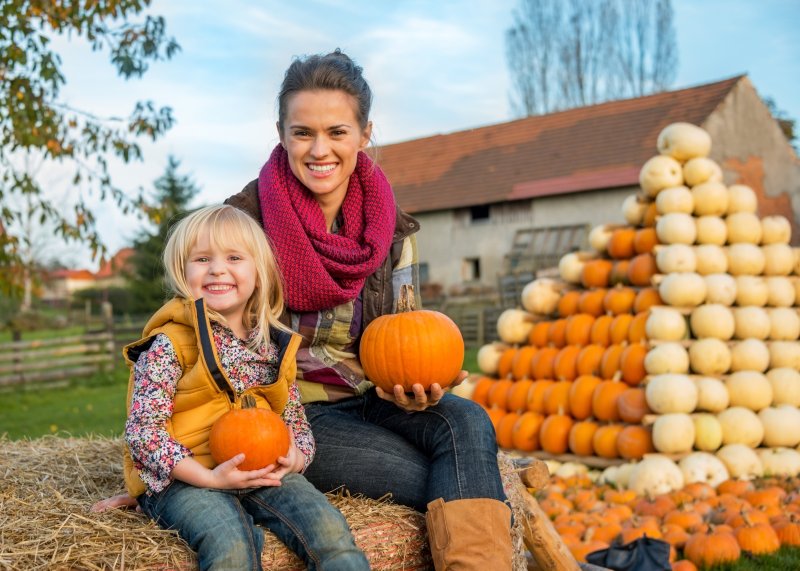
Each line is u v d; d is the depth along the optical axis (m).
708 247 6.74
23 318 28.62
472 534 2.39
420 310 3.00
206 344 2.44
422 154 24.69
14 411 10.59
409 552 2.49
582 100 43.91
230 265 2.61
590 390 6.53
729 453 5.91
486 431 2.63
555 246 20.17
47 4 7.27
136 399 2.39
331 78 2.78
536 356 7.08
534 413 6.83
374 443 2.69
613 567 3.76
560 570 3.21
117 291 35.25
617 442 6.17
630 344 6.58
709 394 6.05
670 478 5.65
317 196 2.94
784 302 6.93
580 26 43.84
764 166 21.27
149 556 2.15
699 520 4.75
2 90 7.20
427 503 2.51
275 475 2.39
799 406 6.40
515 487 2.99
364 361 2.88
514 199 21.06
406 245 3.17
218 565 2.13
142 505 2.43
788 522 4.62
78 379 13.90
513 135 23.55
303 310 2.92
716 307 6.48
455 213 22.36
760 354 6.38
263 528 2.40
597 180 19.97
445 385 2.86
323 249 2.84
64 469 2.94
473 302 21.45
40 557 2.08
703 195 6.88
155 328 2.59
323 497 2.42
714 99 20.73
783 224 7.09
